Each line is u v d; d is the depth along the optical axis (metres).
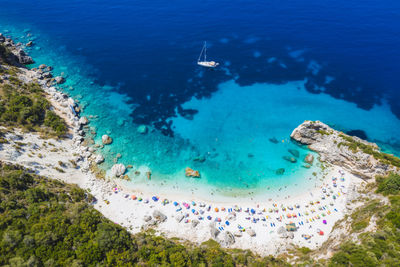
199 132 85.19
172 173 72.38
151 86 102.38
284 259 52.38
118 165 71.12
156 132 84.25
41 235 42.25
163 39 131.12
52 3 168.25
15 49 114.38
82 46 125.06
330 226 60.41
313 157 76.44
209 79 106.75
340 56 119.12
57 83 100.06
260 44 128.25
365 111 93.06
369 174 67.06
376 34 133.25
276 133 85.38
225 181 71.06
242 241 56.97
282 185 70.06
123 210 61.69
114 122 86.44
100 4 166.88
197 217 61.69
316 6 163.62
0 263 38.25
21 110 73.50
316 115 92.06
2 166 54.91
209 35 134.75
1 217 43.56
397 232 43.66
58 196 54.75
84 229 46.41
